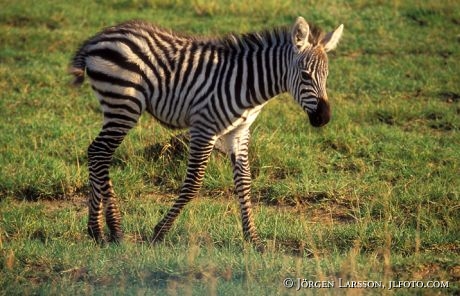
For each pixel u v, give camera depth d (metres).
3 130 21.72
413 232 15.80
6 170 19.08
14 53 27.88
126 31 15.41
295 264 13.73
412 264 13.90
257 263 13.62
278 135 21.14
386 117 23.17
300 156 20.02
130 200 17.89
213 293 12.19
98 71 15.38
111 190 15.81
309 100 14.57
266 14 31.20
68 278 13.35
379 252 14.84
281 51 15.05
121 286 12.77
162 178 19.03
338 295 12.52
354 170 19.61
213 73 15.16
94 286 13.03
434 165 19.75
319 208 17.64
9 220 16.55
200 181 15.41
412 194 17.78
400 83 25.55
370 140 21.17
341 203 17.81
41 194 18.36
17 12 31.34
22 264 14.09
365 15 31.12
